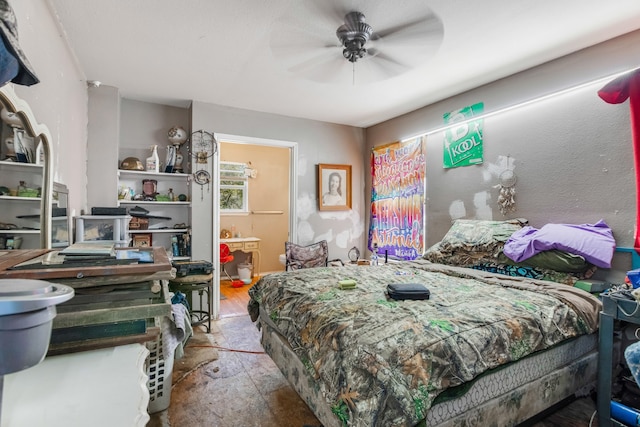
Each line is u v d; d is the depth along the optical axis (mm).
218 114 3664
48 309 544
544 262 2244
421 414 1082
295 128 4137
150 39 2244
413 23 2023
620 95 2139
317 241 4301
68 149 2355
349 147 4543
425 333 1320
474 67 2662
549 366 1641
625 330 2070
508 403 1441
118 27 2098
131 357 867
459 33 2148
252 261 5766
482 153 3105
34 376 756
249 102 3574
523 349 1457
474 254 2705
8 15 847
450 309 1602
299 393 1766
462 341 1308
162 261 1154
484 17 1979
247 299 4395
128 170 3328
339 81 2947
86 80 2932
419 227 3742
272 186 5980
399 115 4047
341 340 1367
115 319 930
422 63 2576
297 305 1868
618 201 2188
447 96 3359
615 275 2168
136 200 3428
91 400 676
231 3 1858
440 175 3551
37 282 583
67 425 599
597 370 1790
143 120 3586
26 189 1549
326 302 1760
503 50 2379
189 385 2223
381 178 4312
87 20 2018
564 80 2461
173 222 3771
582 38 2221
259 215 5867
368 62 2549
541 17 1976
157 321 1029
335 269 2727
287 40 2246
